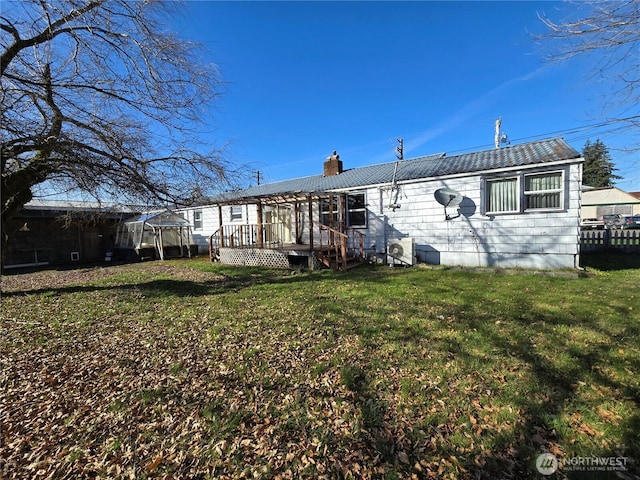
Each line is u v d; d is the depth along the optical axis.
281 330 4.46
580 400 2.59
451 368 3.17
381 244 11.30
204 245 18.55
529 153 9.17
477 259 9.41
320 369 3.29
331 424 2.48
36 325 5.09
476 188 9.33
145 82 6.56
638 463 1.98
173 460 2.19
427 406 2.62
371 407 2.64
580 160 7.70
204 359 3.69
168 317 5.37
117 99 6.64
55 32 5.88
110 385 3.20
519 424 2.35
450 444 2.20
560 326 4.14
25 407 2.87
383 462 2.09
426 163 11.82
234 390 3.00
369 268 10.12
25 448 2.37
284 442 2.31
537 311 4.80
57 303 6.51
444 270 8.98
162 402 2.86
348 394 2.85
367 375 3.13
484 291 6.23
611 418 2.38
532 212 8.52
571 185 7.97
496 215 9.05
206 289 7.72
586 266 8.87
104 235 18.06
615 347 3.47
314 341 4.03
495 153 10.41
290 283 8.00
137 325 5.01
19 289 8.24
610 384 2.79
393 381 3.01
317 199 12.03
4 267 13.82
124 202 7.72
